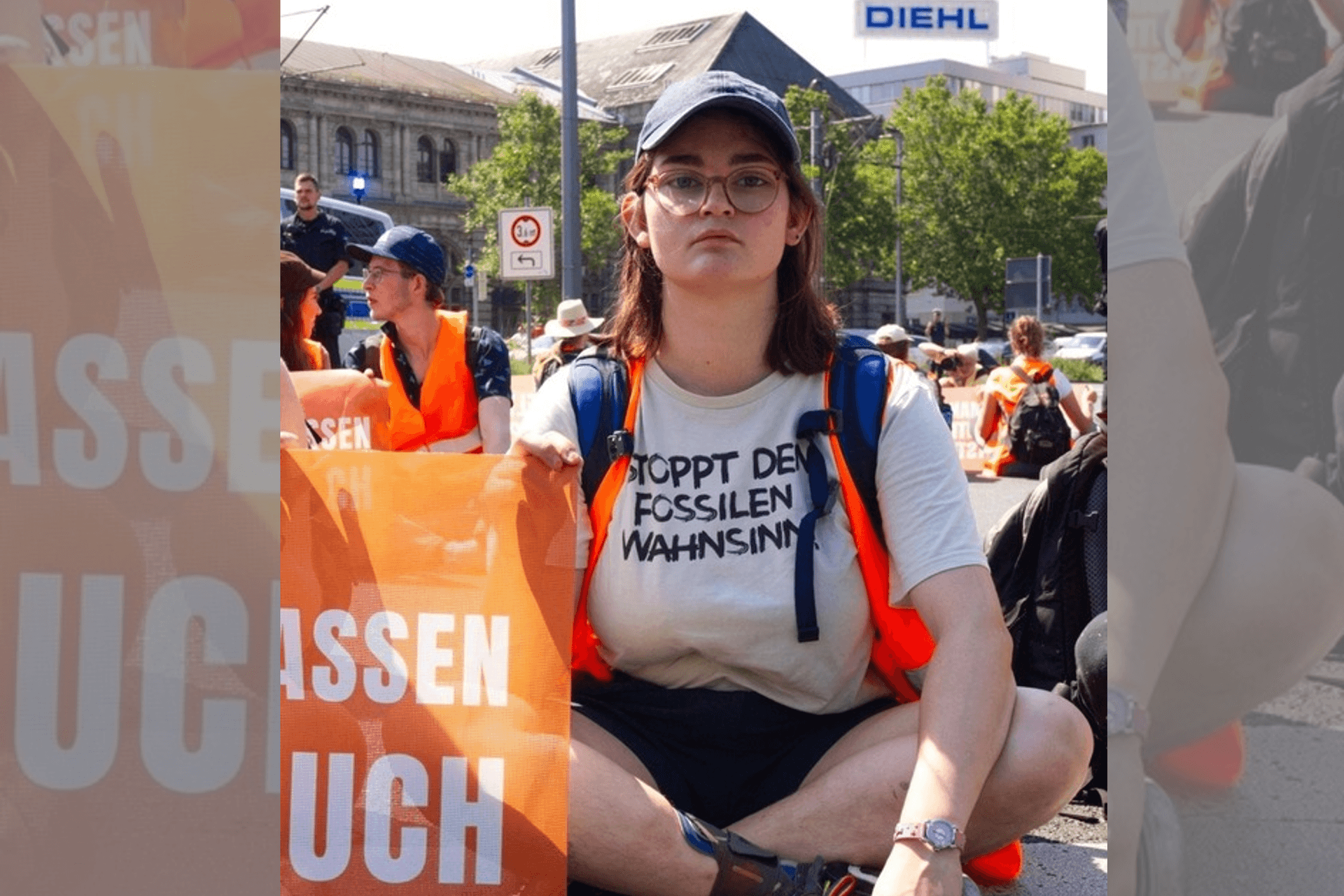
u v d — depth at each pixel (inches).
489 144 3730.3
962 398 682.8
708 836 96.5
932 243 2992.1
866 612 103.4
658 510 102.0
